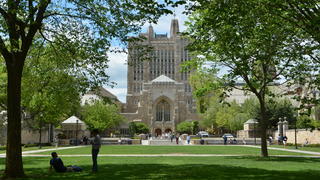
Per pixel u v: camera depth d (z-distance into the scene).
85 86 20.62
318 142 53.69
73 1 17.03
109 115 88.62
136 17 16.95
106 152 37.00
